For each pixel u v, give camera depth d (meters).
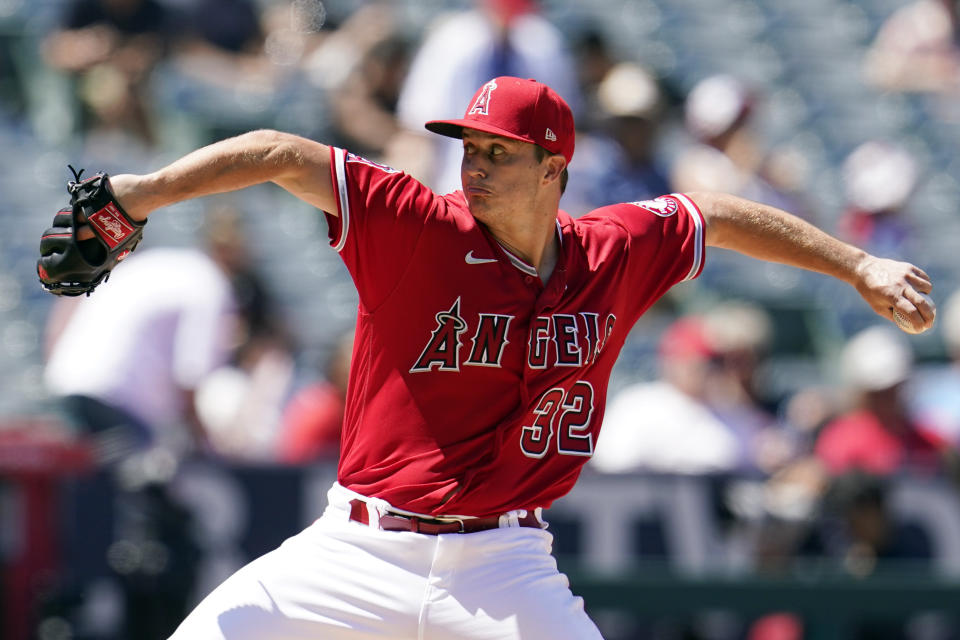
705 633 21.88
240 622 11.19
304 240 31.72
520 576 11.31
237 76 33.56
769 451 23.86
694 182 29.98
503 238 11.32
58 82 32.88
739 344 24.64
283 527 20.41
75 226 11.03
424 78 25.56
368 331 11.47
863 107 40.25
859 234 34.88
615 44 39.44
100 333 22.39
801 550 21.97
